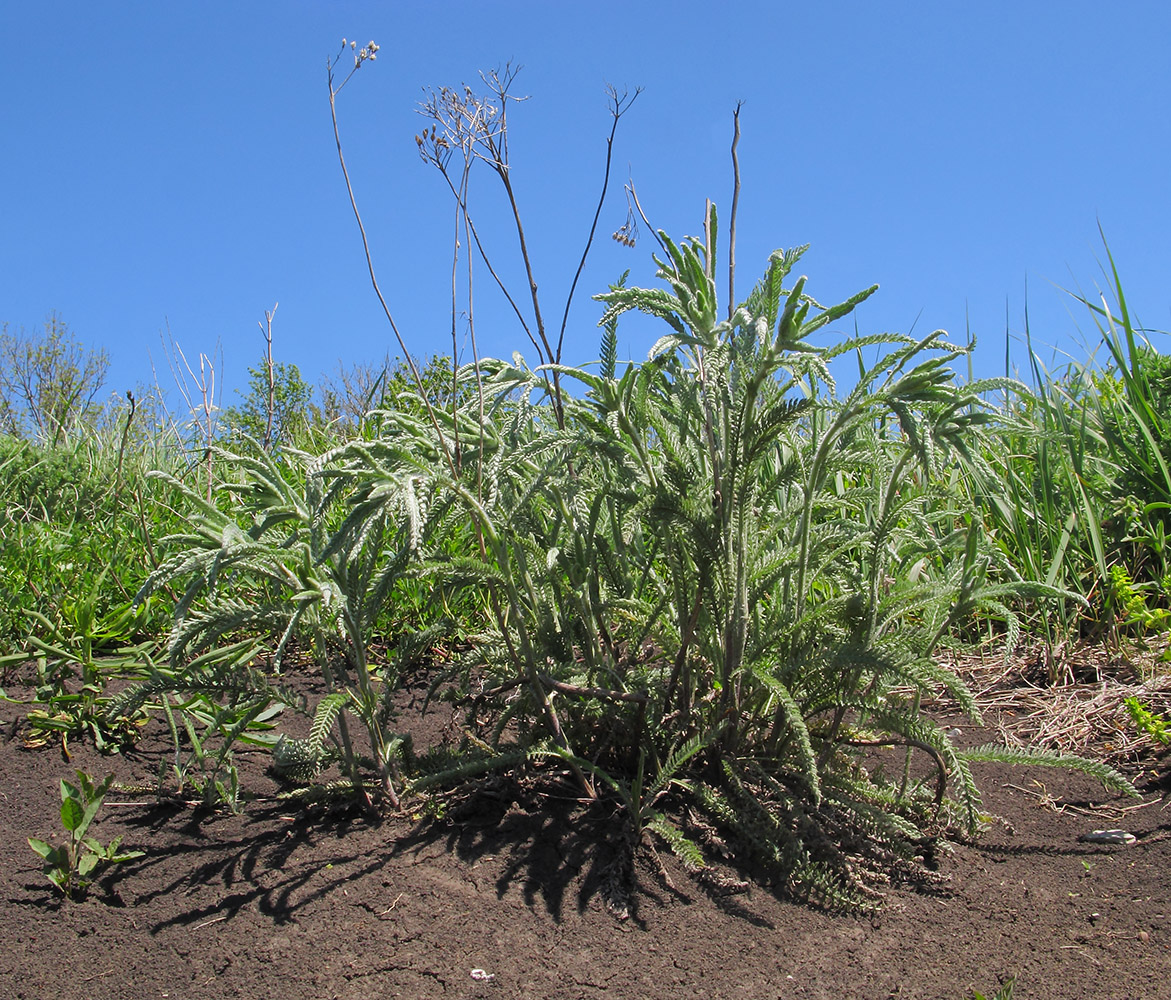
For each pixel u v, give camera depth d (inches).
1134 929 64.4
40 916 65.6
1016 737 100.3
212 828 77.8
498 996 56.9
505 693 87.3
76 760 90.8
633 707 77.9
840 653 69.2
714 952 61.2
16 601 116.9
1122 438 144.2
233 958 60.6
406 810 78.0
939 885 70.2
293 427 215.3
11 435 217.2
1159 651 115.8
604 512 87.0
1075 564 130.3
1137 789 86.9
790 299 64.4
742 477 70.6
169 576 68.1
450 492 69.7
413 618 125.0
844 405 67.7
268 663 116.3
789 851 68.9
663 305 68.8
